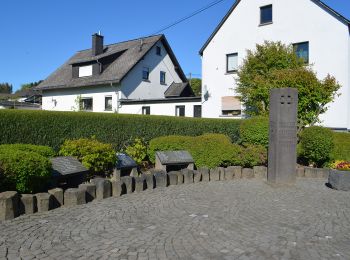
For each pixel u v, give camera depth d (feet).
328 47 62.80
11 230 16.79
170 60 111.55
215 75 79.05
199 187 29.81
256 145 39.52
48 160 22.25
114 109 96.02
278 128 31.55
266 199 25.35
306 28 65.51
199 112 81.46
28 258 13.55
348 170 29.66
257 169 35.37
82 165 26.58
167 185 30.32
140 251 14.58
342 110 60.59
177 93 105.40
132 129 40.55
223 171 34.30
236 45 75.77
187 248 15.07
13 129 29.96
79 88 106.52
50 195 20.88
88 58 109.70
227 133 52.70
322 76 63.36
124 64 100.68
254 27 73.00
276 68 57.72
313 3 64.64
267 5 71.10
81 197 22.52
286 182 31.73
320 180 34.83
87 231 16.99
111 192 25.30
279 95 31.55
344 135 43.88
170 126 44.93
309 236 17.08
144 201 23.89
